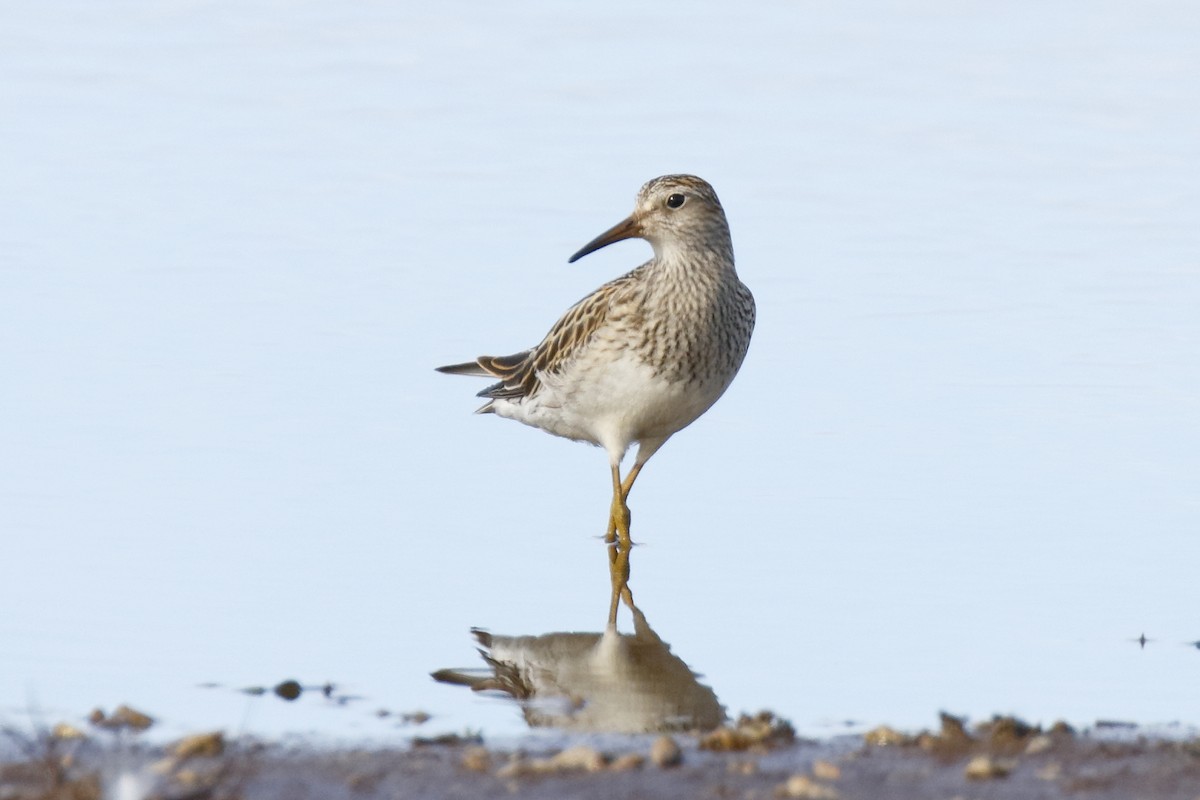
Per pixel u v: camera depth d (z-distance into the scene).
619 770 10.59
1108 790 10.24
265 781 10.43
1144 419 18.80
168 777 10.34
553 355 16.86
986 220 26.09
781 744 11.30
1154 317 21.94
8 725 11.69
